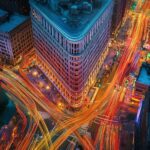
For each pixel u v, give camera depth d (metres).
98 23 147.00
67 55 131.00
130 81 171.25
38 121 145.50
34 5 148.00
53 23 132.25
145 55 194.00
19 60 185.88
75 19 132.75
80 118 147.75
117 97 159.75
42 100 157.75
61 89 157.38
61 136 138.25
